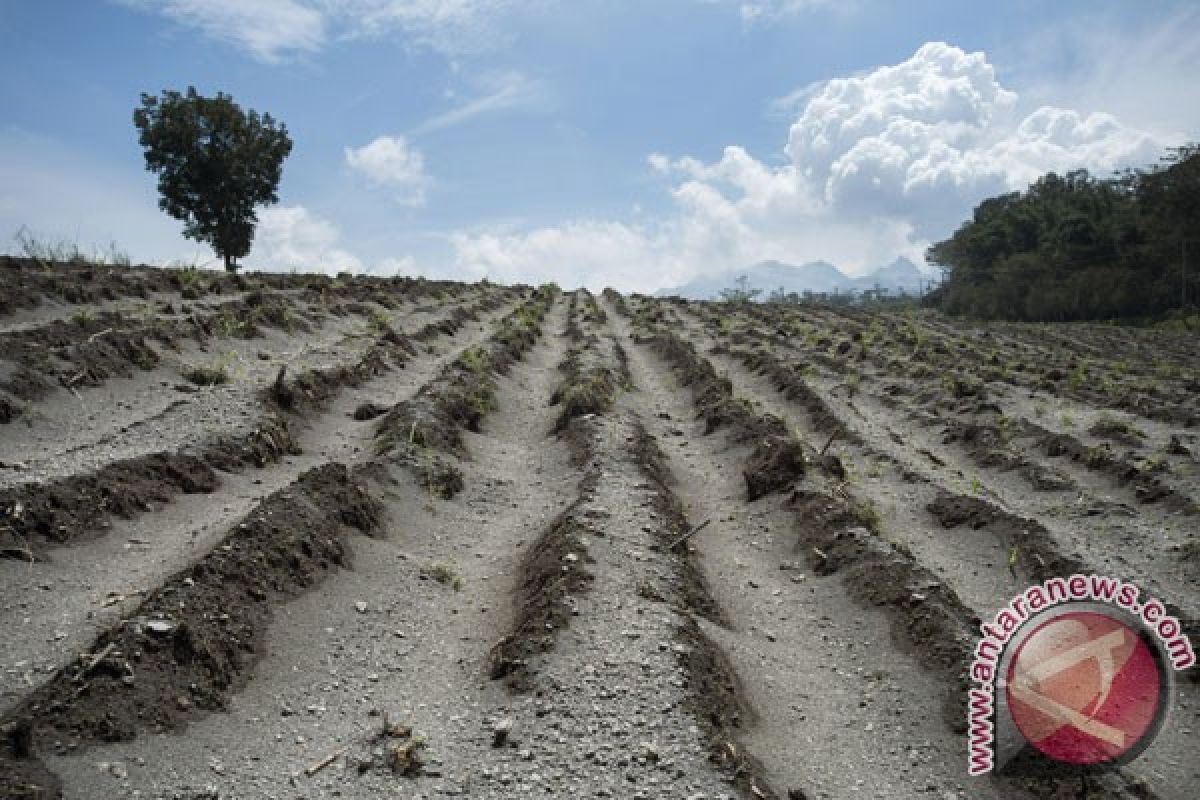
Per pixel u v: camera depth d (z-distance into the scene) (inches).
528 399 636.1
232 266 1448.1
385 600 285.4
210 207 1418.6
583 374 650.2
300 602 264.2
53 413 380.2
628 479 415.2
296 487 313.1
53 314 494.0
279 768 197.5
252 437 387.5
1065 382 789.9
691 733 217.0
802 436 574.6
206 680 215.6
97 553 274.8
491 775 202.2
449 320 889.5
